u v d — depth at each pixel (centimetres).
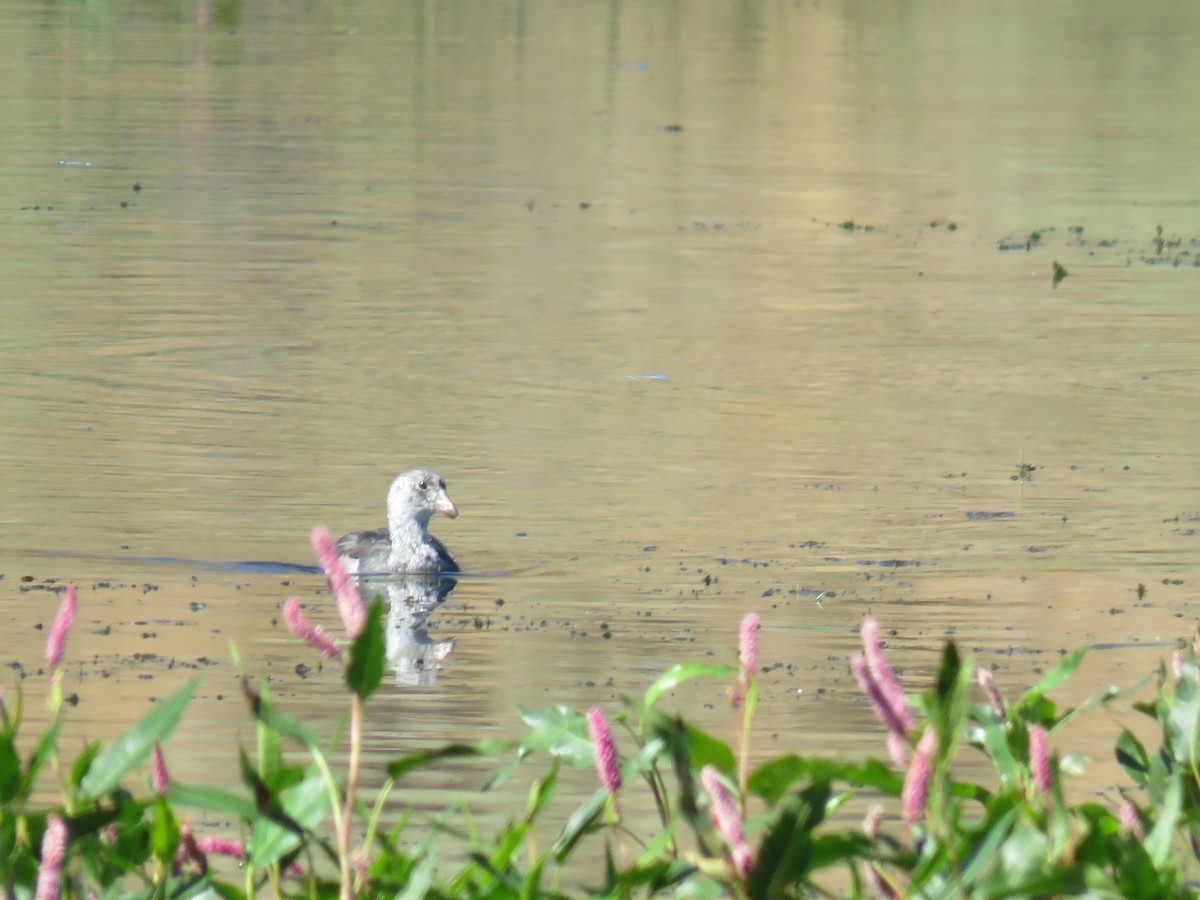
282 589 1434
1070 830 712
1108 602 1422
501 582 1468
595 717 609
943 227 3059
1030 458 1833
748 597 1430
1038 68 4809
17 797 635
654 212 3111
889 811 992
